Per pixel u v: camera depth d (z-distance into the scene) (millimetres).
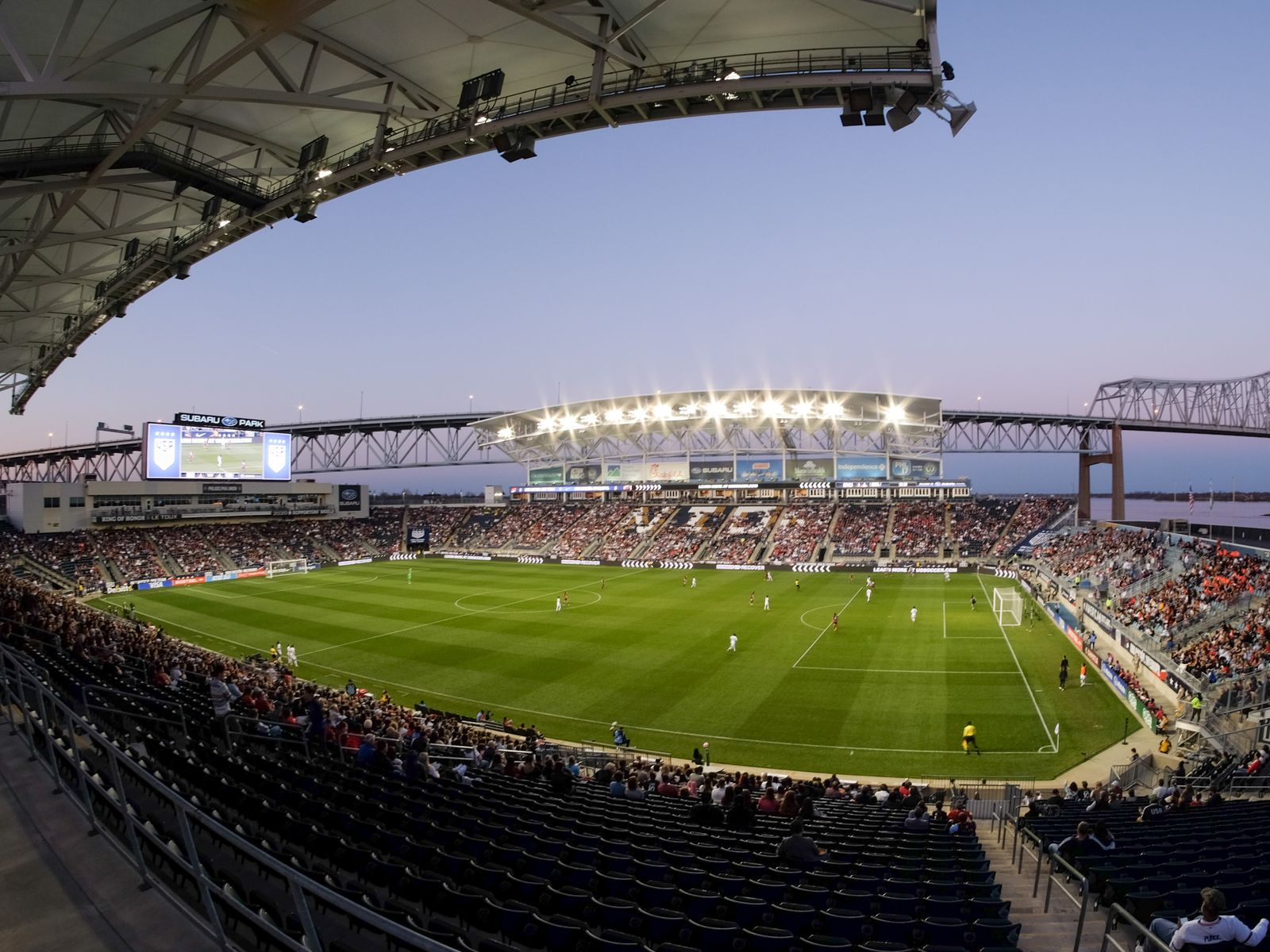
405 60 18969
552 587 68188
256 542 89188
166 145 23797
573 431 97500
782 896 9891
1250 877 10414
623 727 29469
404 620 51344
